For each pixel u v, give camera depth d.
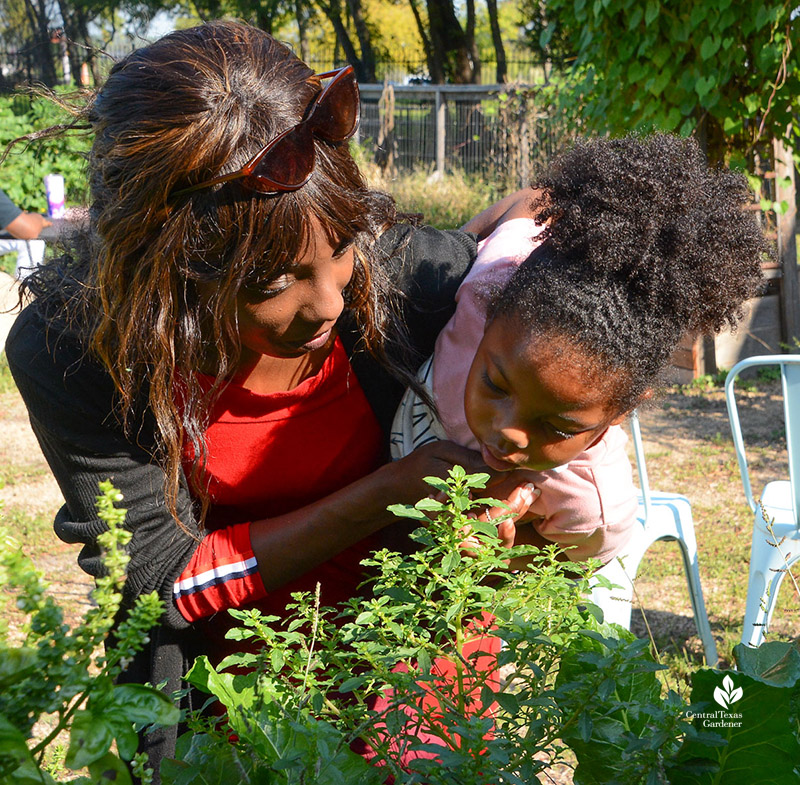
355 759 1.00
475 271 1.50
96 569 1.43
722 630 3.62
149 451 1.41
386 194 1.45
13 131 9.99
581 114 6.77
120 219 1.20
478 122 13.61
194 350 1.29
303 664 1.15
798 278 6.86
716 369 6.83
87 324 1.33
